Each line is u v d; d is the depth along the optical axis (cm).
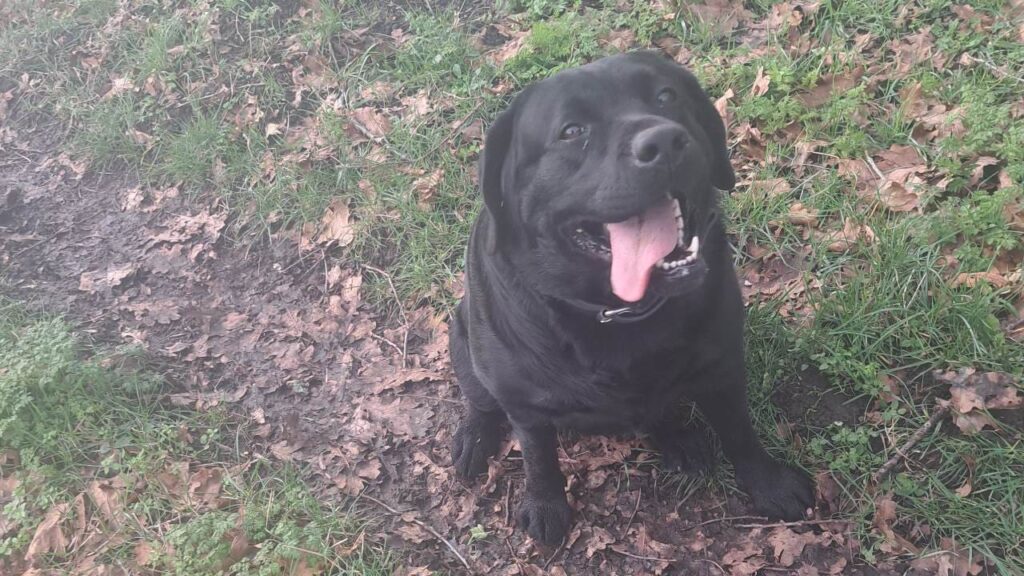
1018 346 115
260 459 129
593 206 89
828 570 106
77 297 159
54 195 181
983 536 104
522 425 111
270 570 111
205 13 195
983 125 134
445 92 169
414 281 148
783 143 145
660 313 95
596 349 98
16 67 209
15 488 124
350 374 140
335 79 178
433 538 119
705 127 103
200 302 156
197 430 135
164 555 115
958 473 109
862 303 122
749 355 122
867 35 155
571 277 95
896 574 104
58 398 135
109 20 208
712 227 98
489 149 98
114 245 169
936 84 144
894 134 140
